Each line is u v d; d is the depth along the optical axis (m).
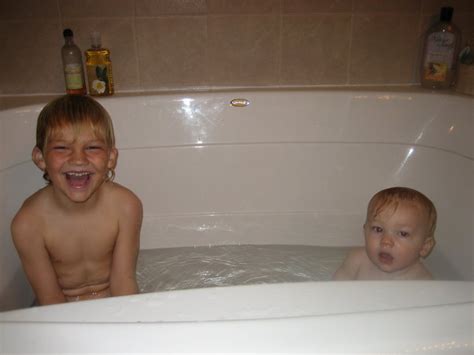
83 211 1.02
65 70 1.35
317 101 1.33
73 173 0.95
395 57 1.48
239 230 1.37
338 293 0.57
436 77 1.42
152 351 0.48
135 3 1.36
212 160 1.33
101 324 0.50
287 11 1.40
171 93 1.38
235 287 0.59
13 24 1.36
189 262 1.29
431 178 1.26
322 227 1.37
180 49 1.42
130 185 1.32
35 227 1.00
